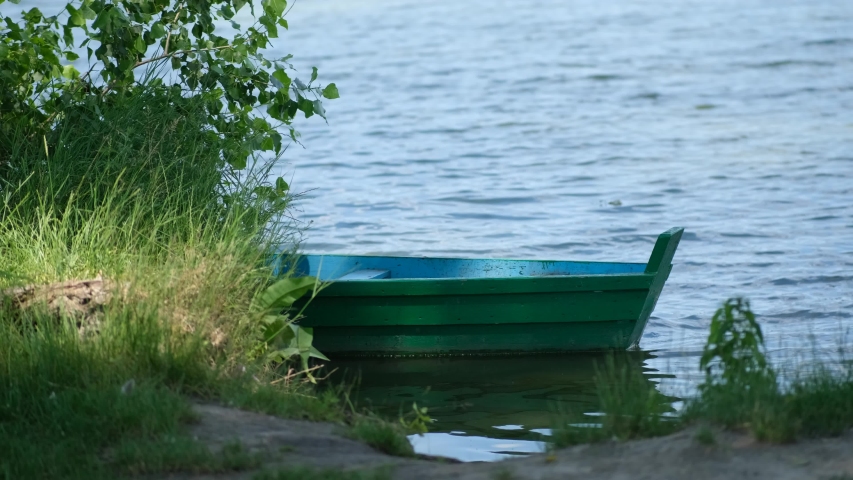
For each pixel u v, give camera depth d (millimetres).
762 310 40656
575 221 58875
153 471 19219
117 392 21984
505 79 121938
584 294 34594
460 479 18875
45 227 29875
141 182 32188
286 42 159500
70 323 25875
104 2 34656
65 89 35125
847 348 34719
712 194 64500
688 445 19359
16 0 34500
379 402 30109
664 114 97625
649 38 153000
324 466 19719
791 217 57406
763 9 181875
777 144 80375
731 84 112688
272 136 36000
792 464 18422
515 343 35062
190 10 35906
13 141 33469
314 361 34781
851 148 77375
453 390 31312
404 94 114062
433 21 183750
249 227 32500
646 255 51281
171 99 34969
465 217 60844
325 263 39719
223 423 22000
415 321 34844
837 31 149250
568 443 21188
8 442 20016
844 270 46156
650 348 36000
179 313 26281
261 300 28781
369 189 69562
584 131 90375
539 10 196000
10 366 23375
